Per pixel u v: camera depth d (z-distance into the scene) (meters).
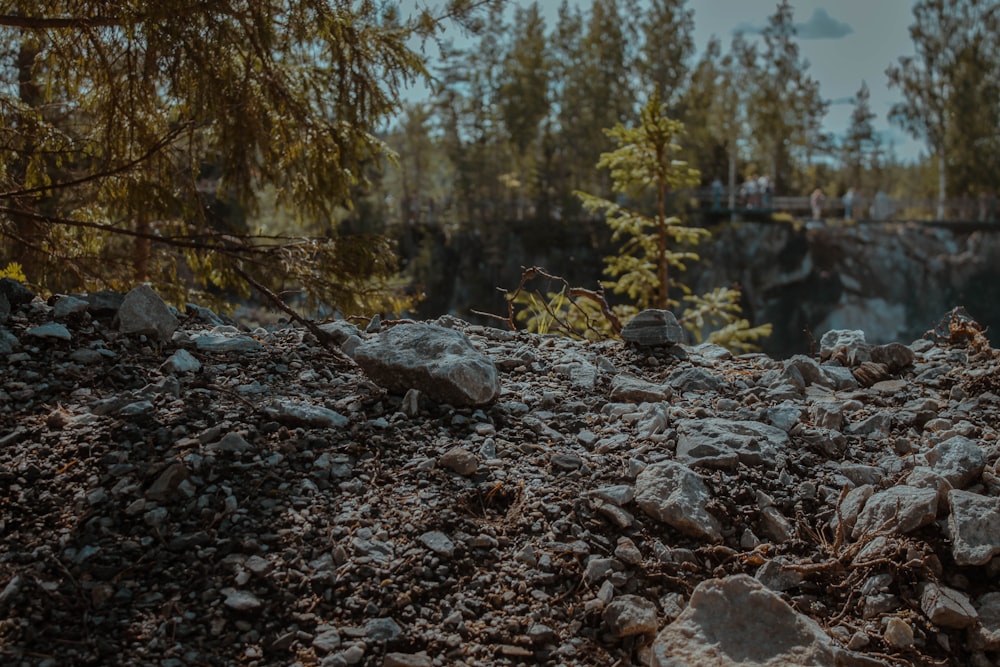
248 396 3.94
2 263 7.33
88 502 3.09
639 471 3.46
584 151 54.72
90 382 3.95
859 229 47.41
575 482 3.41
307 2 6.66
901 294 47.72
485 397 3.95
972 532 3.02
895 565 2.99
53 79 7.14
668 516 3.19
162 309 4.50
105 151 7.03
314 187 7.64
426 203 56.53
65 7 6.42
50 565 2.80
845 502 3.38
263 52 6.77
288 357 4.50
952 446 3.62
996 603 2.88
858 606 2.95
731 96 56.22
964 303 48.31
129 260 8.00
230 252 7.25
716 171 58.53
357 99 7.30
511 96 52.97
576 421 3.99
